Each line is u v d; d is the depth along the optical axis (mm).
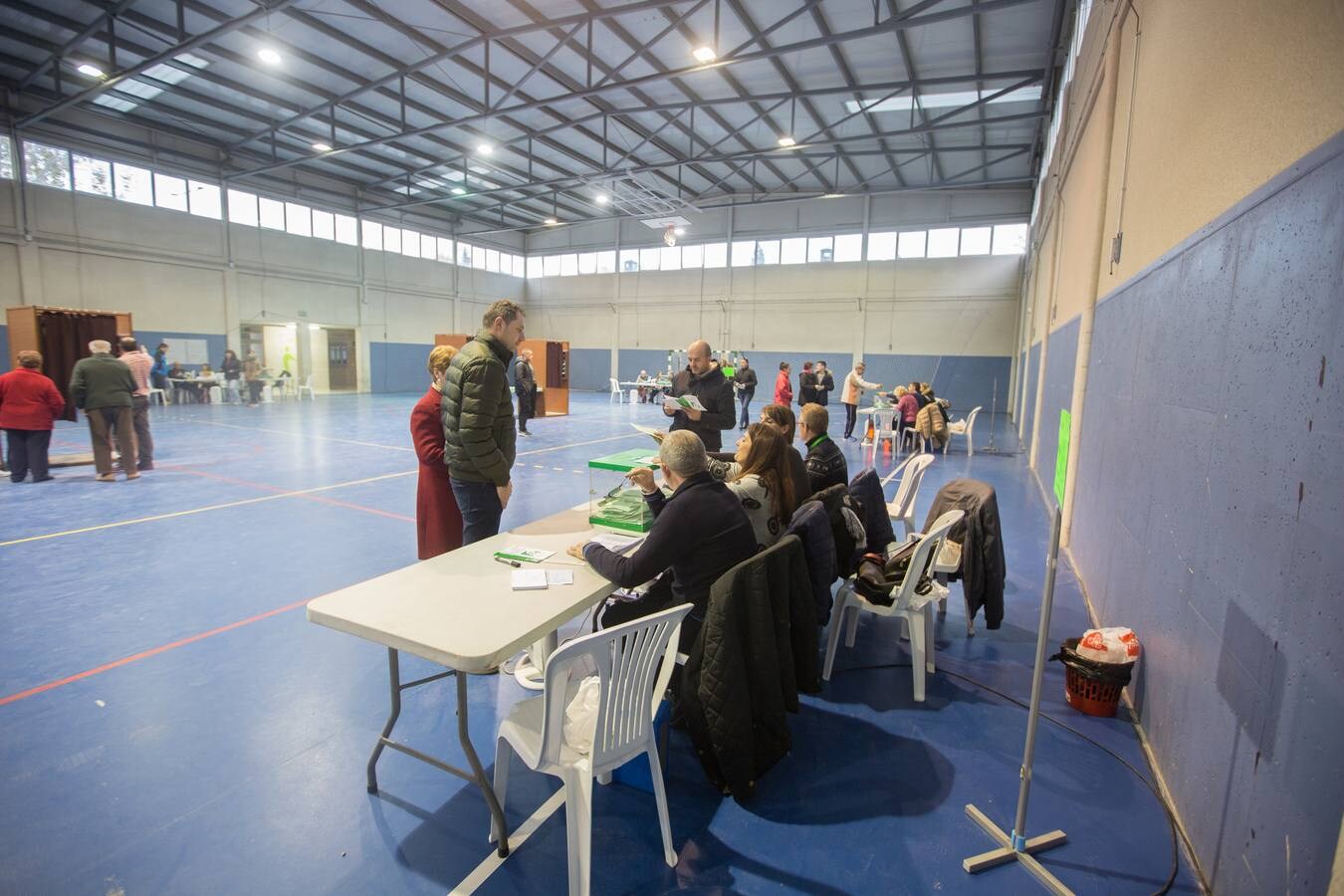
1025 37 8445
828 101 11094
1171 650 2133
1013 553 4707
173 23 8828
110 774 2113
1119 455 3043
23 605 3436
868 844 1884
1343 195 1182
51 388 6391
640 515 2676
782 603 2166
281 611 3406
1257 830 1423
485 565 2230
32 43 9406
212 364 14703
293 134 13406
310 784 2096
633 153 14461
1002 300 16484
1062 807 2043
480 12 8539
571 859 1612
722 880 1746
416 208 19219
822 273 18312
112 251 12938
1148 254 2812
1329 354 1207
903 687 2814
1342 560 1136
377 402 15648
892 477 7441
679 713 2258
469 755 1810
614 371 21875
